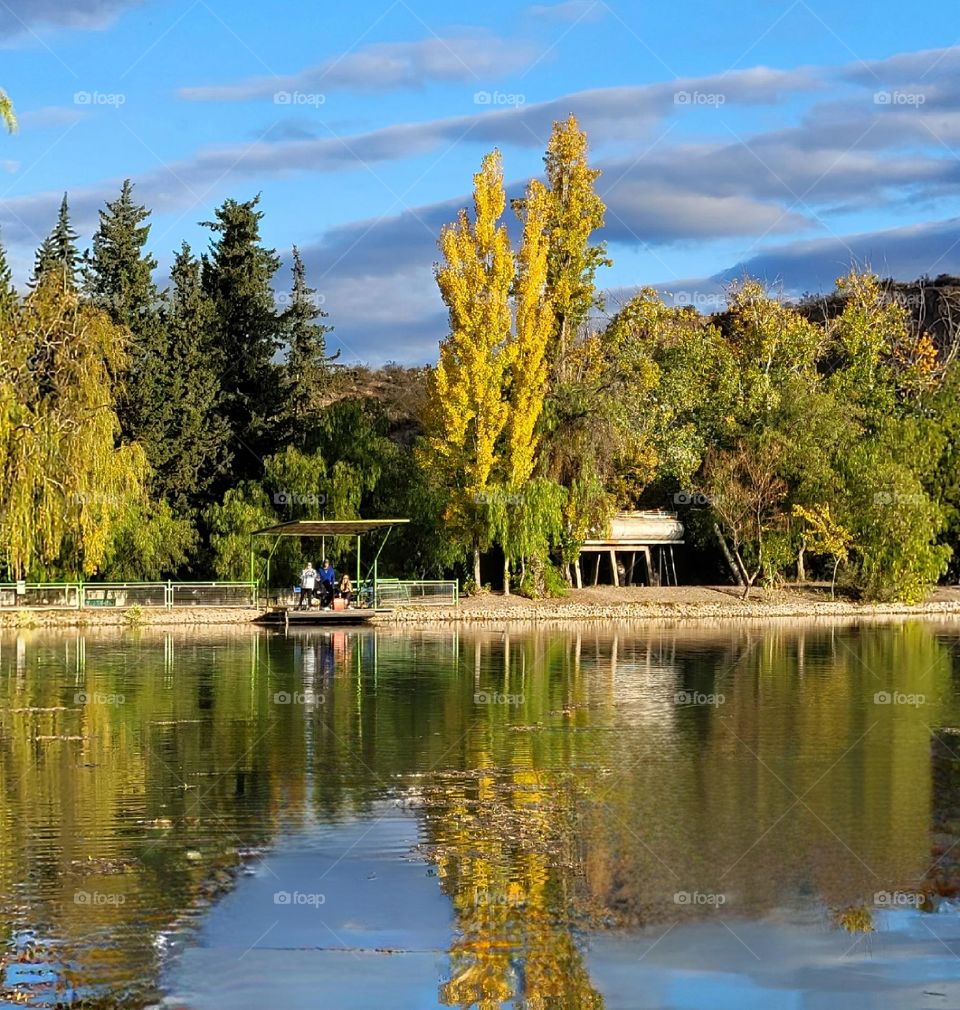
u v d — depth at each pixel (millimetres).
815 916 15641
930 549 71438
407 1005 12969
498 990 13430
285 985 13422
